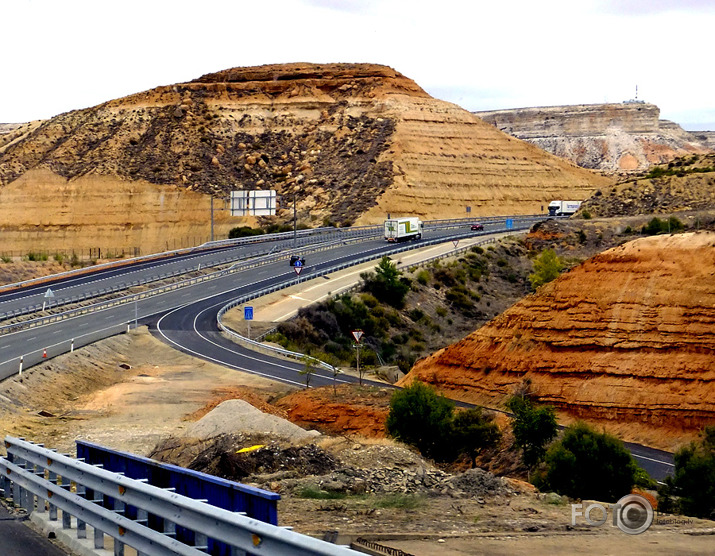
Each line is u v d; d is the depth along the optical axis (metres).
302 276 99.06
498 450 37.59
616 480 27.86
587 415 46.50
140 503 12.86
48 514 16.75
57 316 80.94
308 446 23.25
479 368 53.16
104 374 60.28
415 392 37.78
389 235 125.06
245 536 10.65
